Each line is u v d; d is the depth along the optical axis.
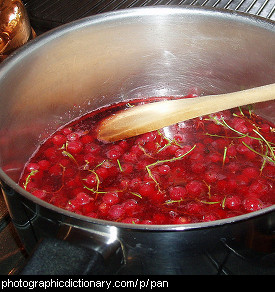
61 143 1.39
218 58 1.41
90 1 1.85
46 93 1.34
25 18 1.52
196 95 1.57
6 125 1.16
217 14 1.27
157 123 1.30
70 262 0.72
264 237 0.77
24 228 0.90
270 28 1.21
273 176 1.21
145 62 1.48
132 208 1.11
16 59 1.16
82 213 1.12
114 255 0.74
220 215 1.09
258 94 1.23
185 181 1.20
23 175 1.29
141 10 1.30
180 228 0.69
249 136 1.34
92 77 1.45
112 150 1.31
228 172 1.23
